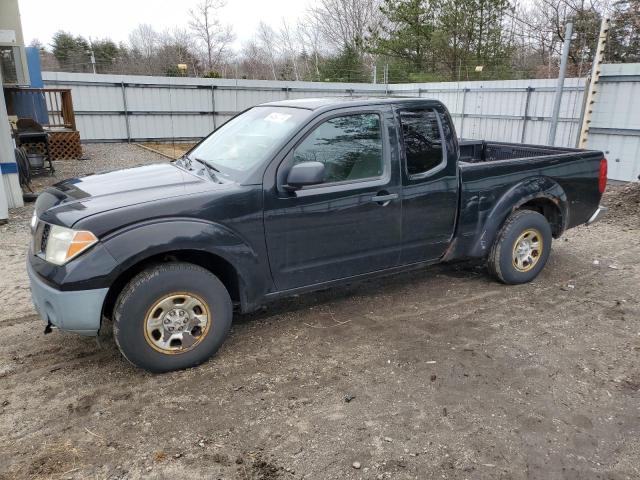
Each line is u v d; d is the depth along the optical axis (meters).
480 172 4.62
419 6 27.06
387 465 2.62
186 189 3.47
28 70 14.51
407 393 3.26
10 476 2.53
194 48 46.06
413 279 5.33
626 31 18.92
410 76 26.09
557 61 23.50
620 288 5.10
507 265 4.98
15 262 5.90
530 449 2.75
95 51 44.66
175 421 2.97
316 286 4.02
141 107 19.98
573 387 3.34
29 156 12.40
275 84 21.75
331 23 40.41
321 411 3.07
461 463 2.64
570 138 12.80
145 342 3.30
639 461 2.68
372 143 4.05
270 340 3.97
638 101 10.46
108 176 4.00
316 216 3.79
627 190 9.14
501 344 3.92
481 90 15.65
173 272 3.30
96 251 3.07
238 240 3.50
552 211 5.34
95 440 2.80
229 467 2.61
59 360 3.66
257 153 3.75
